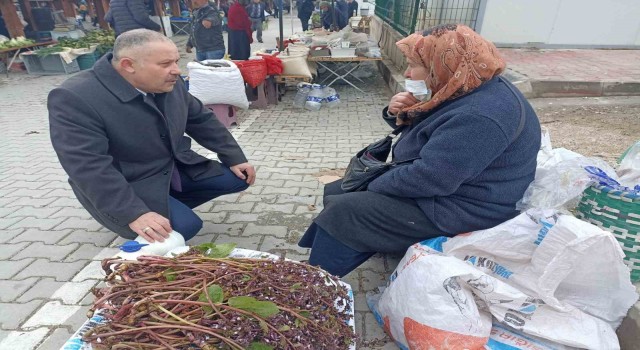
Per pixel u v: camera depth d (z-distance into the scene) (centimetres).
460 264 156
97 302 116
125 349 105
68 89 191
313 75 749
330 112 625
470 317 146
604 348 146
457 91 169
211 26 673
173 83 204
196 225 227
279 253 258
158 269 128
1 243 270
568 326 150
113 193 193
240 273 126
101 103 196
